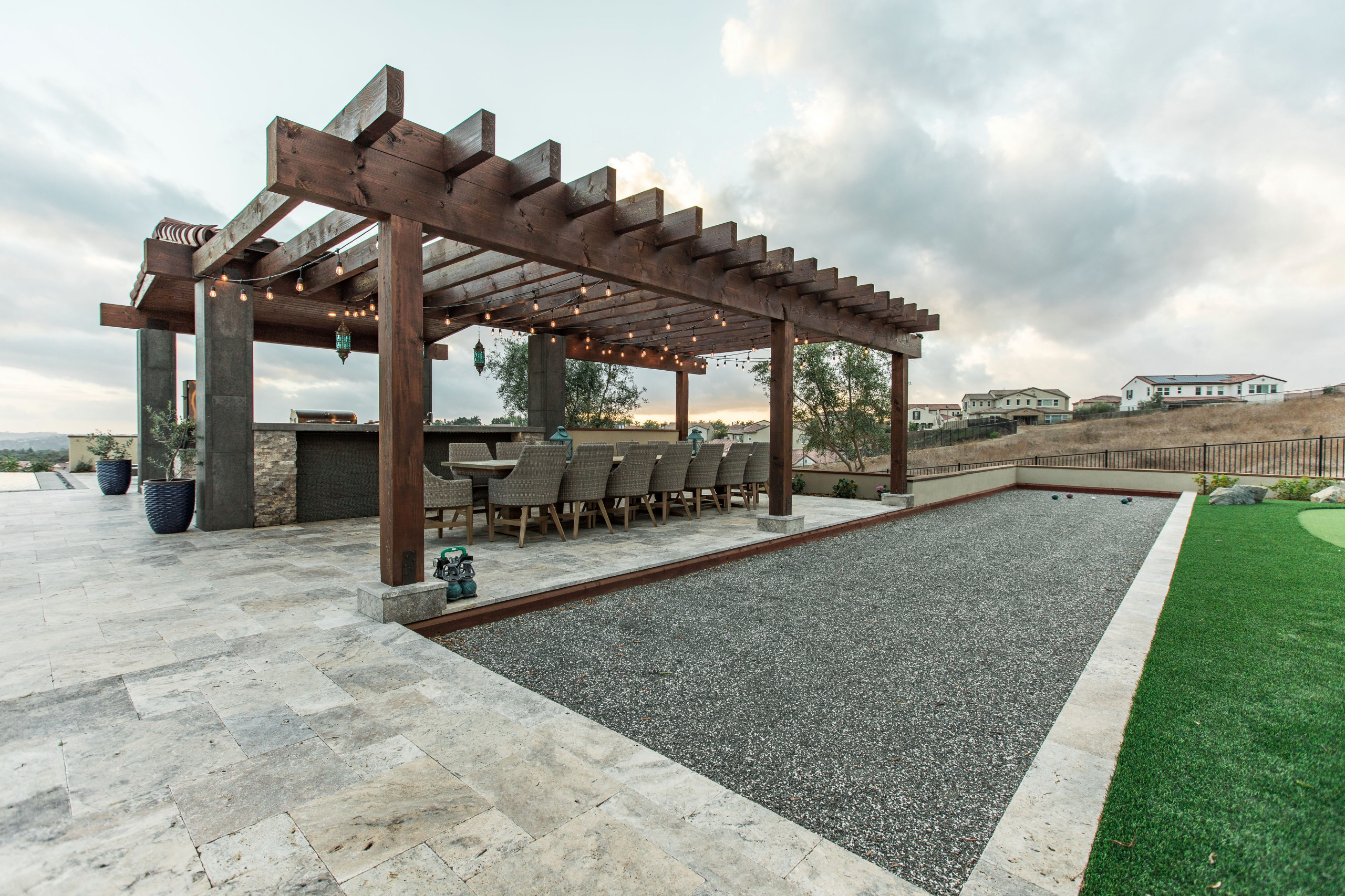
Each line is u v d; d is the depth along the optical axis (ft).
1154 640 8.74
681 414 38.63
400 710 6.45
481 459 22.59
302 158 8.43
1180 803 4.65
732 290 16.94
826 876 3.89
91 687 6.93
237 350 19.11
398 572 9.68
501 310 26.50
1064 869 3.92
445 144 10.19
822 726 6.61
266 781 4.99
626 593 12.44
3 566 13.57
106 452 30.27
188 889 3.65
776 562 15.71
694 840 4.27
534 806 4.69
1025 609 11.39
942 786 5.36
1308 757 5.29
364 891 3.66
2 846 4.04
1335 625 9.38
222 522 18.95
